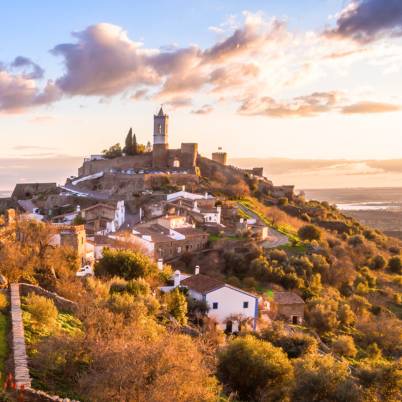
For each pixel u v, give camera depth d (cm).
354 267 10575
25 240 4775
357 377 3491
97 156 18975
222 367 3294
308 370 3173
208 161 17625
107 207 10931
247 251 8894
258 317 5719
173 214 10731
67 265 4859
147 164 17412
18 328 2769
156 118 17125
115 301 3347
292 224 13062
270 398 3155
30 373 2302
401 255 13475
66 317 3350
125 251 5822
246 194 15275
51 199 13975
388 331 6906
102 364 2253
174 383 2130
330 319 6650
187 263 8544
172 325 4009
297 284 7938
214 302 5416
